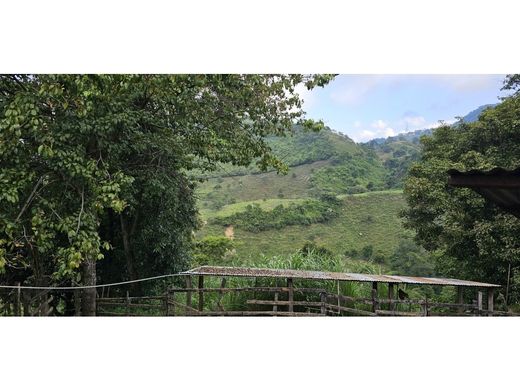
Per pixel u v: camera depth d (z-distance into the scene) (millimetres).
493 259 12477
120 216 10156
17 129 5742
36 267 8117
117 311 9078
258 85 9461
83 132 6848
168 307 8297
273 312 7969
